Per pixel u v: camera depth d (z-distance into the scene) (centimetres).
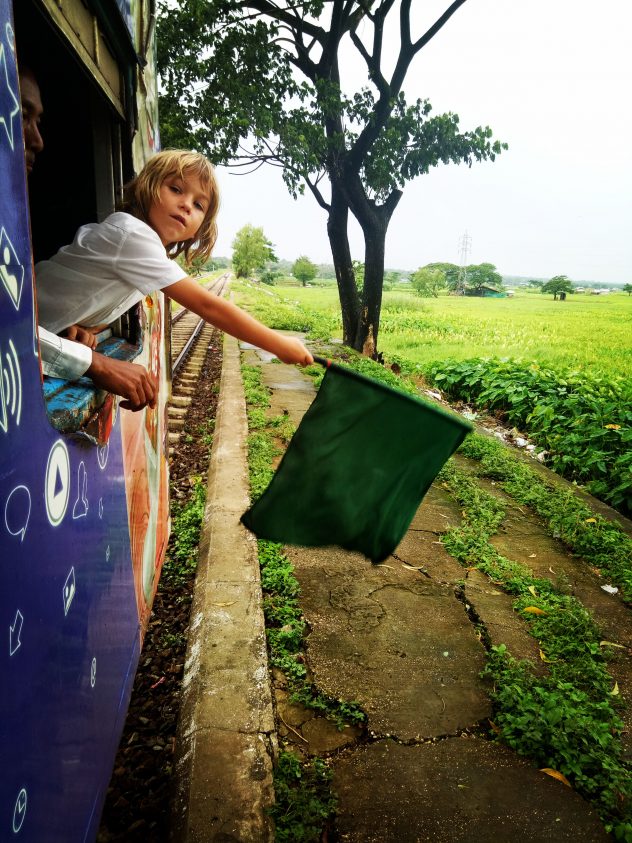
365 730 249
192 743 222
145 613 277
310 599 343
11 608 93
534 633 324
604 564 416
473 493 527
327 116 1105
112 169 246
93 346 180
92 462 157
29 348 100
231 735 226
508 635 324
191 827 188
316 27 1115
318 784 218
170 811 200
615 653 318
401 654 300
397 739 245
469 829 206
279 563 367
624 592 379
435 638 316
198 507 459
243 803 198
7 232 88
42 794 109
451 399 1026
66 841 125
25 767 100
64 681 125
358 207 1202
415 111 1117
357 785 221
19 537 96
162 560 364
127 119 238
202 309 151
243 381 888
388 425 146
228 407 724
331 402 145
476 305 4575
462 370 1035
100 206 248
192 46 1012
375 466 149
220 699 244
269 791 205
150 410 313
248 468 518
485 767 234
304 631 311
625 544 437
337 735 245
